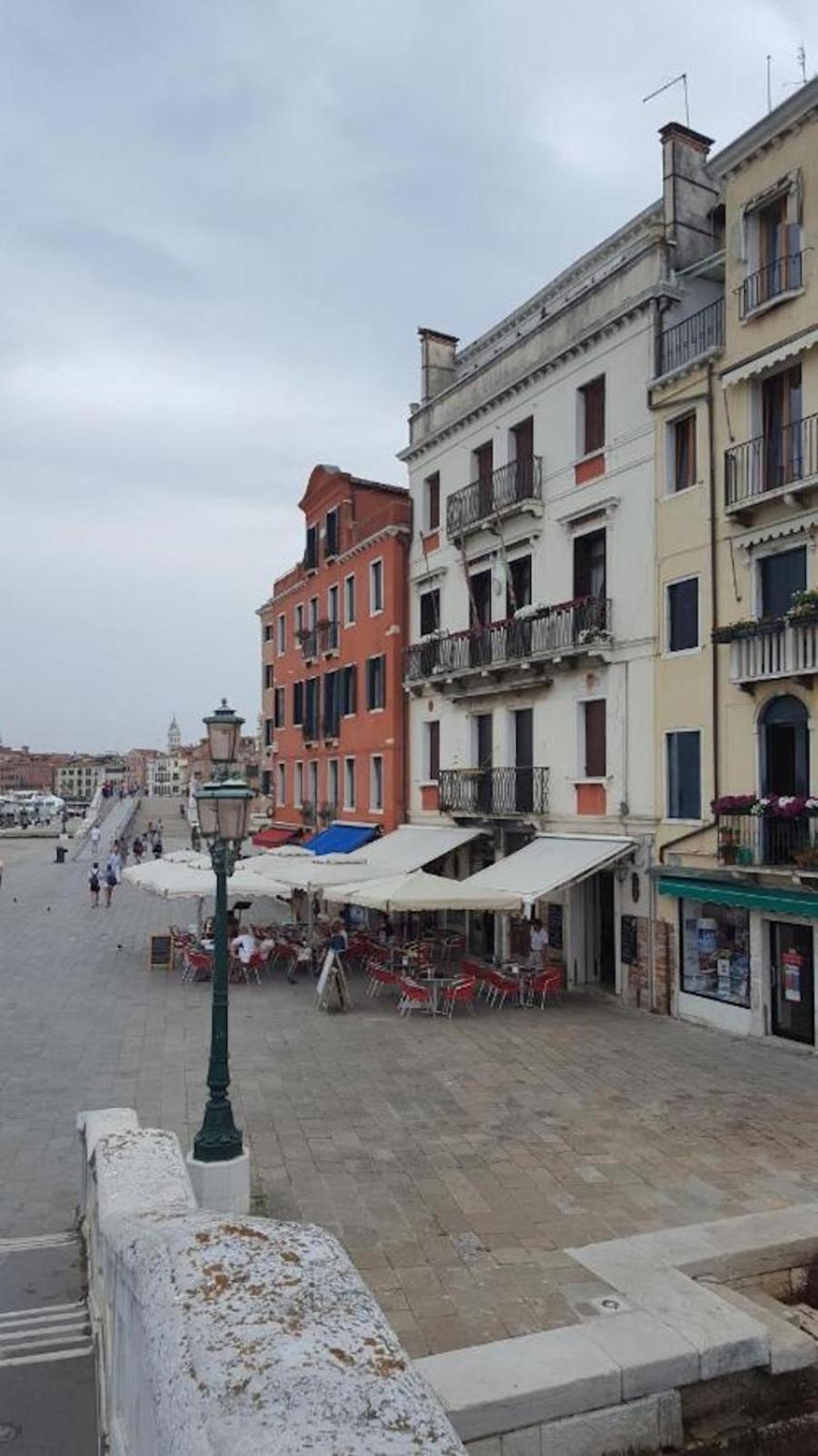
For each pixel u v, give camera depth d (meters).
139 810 97.31
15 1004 20.14
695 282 20.45
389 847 27.61
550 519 23.34
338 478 34.38
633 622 20.53
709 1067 15.20
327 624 34.69
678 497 19.44
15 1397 5.43
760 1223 8.53
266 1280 2.33
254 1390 1.83
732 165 18.05
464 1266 8.29
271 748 42.41
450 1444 1.70
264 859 27.59
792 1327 6.86
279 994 21.12
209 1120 9.39
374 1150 11.41
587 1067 15.17
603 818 21.17
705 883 17.95
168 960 24.47
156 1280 2.42
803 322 16.66
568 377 22.83
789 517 16.94
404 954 23.44
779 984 17.05
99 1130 8.18
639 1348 6.22
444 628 27.94
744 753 17.67
